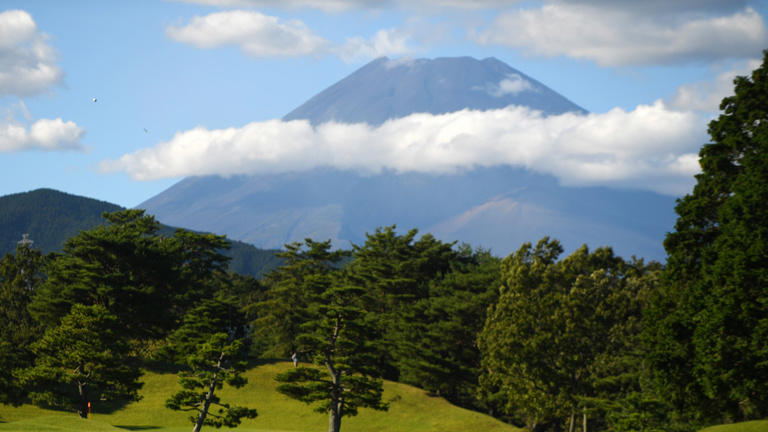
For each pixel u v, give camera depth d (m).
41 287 83.88
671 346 42.22
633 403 53.28
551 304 62.53
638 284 62.25
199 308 80.38
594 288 62.75
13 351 65.44
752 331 37.50
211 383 54.25
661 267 69.44
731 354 38.12
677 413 44.84
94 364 56.91
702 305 40.41
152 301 81.06
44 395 57.59
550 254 67.44
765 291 37.09
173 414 67.94
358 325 59.69
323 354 59.97
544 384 63.03
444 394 85.56
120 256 83.12
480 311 83.38
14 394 61.91
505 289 67.12
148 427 61.91
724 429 37.50
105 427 47.62
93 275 76.38
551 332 61.97
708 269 40.97
